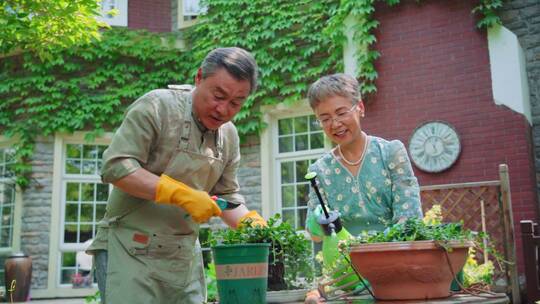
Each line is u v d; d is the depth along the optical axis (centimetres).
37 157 769
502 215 493
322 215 183
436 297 154
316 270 199
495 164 579
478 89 598
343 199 205
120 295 181
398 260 148
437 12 630
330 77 196
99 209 791
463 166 593
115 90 785
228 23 750
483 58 602
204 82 174
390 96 640
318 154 698
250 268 162
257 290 162
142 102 183
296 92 705
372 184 201
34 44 595
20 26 553
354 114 195
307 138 713
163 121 183
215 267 167
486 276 273
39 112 774
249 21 734
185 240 195
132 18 820
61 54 780
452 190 533
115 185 174
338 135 195
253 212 200
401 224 162
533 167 586
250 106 726
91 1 562
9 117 785
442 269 151
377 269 151
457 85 609
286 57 708
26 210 761
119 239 187
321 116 198
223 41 749
